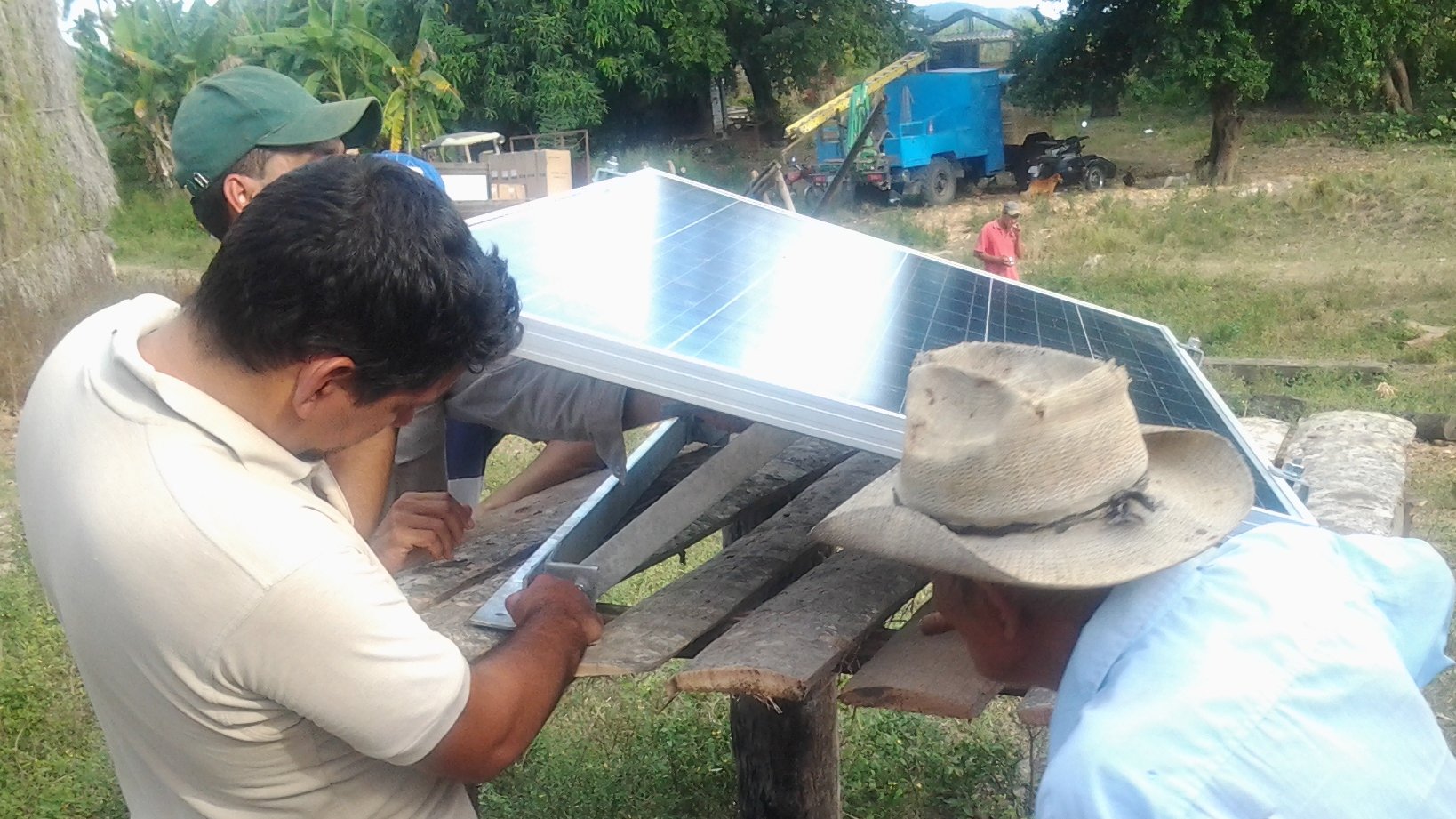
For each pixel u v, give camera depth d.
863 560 2.10
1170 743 1.11
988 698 1.70
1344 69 20.34
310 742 1.44
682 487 1.92
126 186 23.30
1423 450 6.94
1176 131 27.88
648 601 2.02
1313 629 1.19
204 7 22.89
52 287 8.83
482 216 2.14
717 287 2.09
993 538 1.22
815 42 26.61
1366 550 1.37
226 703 1.36
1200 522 1.26
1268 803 1.08
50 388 1.45
